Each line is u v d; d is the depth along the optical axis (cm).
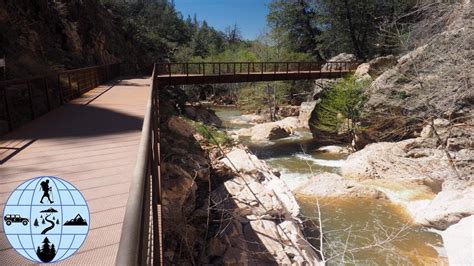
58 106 887
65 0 1869
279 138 2203
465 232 726
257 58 3847
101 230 272
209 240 689
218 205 812
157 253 254
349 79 2017
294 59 3700
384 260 791
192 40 6962
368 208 1062
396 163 1359
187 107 2362
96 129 622
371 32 3778
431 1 1321
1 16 1158
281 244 723
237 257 654
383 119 1600
